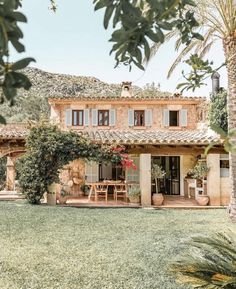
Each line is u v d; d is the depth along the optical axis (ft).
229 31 34.17
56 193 52.11
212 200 51.44
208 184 52.06
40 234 30.19
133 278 18.85
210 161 51.96
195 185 59.00
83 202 53.83
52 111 69.46
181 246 25.73
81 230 32.17
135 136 56.90
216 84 65.82
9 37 2.88
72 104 69.56
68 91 243.81
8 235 29.66
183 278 13.01
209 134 57.26
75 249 25.23
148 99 68.39
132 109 70.33
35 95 157.28
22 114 134.10
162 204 52.75
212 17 34.47
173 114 71.15
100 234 30.50
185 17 5.44
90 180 65.82
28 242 27.27
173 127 70.18
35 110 146.10
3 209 44.21
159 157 69.77
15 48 2.91
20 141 56.54
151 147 54.03
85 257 23.11
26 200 52.90
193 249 24.50
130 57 4.15
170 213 44.09
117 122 70.18
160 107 70.59
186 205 51.60
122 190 56.49
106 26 3.57
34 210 43.98
